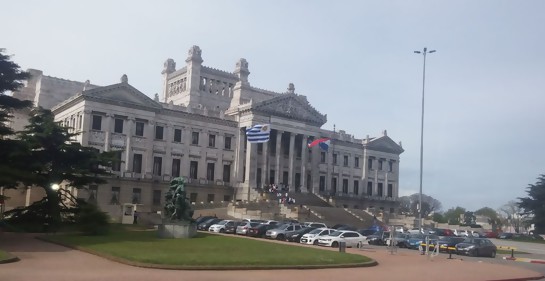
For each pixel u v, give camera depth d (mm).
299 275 26812
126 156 90875
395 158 132625
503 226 178625
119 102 90812
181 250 34531
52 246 36688
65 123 96375
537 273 34250
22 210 52750
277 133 106562
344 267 31969
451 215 182375
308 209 88688
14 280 21078
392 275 29141
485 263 41500
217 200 102062
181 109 99562
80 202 53781
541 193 113312
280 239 59562
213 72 125500
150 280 22391
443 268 34688
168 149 97250
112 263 28406
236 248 37375
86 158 55812
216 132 103688
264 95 118812
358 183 125312
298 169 111000
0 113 45344
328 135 119125
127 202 90188
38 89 104438
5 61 44500
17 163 47031
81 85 108375
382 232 64312
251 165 102625
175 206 46750
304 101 110562
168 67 133875
